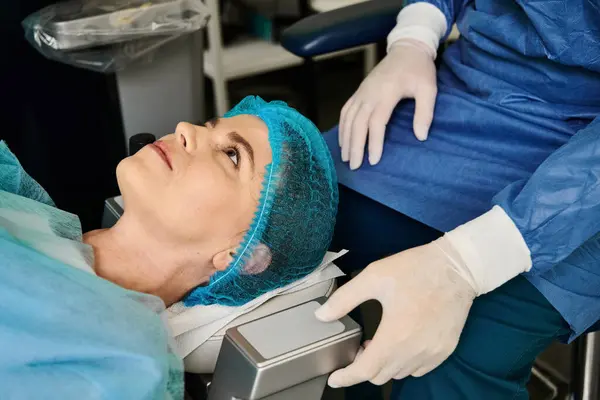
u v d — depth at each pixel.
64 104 1.35
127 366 0.62
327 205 0.85
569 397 1.21
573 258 0.82
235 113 0.97
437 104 1.06
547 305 0.83
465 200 0.96
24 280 0.63
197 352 0.78
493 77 1.01
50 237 0.75
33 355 0.61
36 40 1.13
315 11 2.22
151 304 0.72
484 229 0.79
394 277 0.77
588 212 0.75
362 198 1.07
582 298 0.82
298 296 0.85
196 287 0.84
